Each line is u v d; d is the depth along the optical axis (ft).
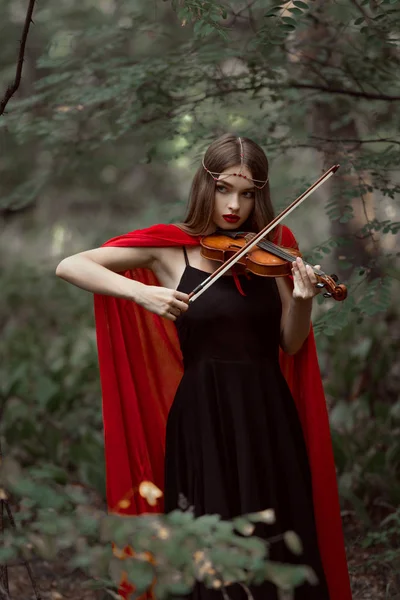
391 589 14.84
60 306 38.78
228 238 11.97
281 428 11.76
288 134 18.81
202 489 11.63
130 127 18.52
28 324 36.70
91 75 19.94
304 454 12.12
